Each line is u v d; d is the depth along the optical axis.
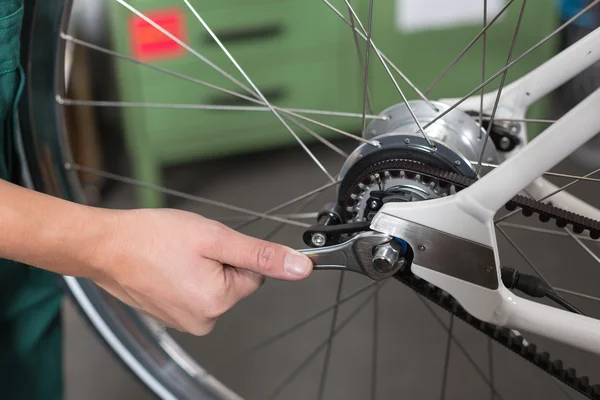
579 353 1.18
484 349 1.22
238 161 1.76
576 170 1.62
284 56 1.61
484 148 0.67
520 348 0.71
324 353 1.24
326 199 1.59
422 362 1.21
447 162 0.65
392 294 1.36
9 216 0.56
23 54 0.81
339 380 1.18
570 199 0.76
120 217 0.60
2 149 0.76
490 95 0.76
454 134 0.71
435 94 1.68
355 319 1.31
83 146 1.60
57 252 0.58
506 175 0.58
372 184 0.67
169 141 1.61
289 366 1.22
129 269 0.60
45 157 0.88
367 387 1.16
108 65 1.54
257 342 1.27
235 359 1.23
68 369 1.22
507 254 1.39
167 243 0.59
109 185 1.65
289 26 1.58
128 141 1.59
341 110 1.69
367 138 0.75
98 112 1.59
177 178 1.72
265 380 1.19
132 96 1.54
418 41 1.63
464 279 0.62
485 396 1.13
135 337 0.99
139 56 1.50
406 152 0.66
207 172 1.73
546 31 1.64
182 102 1.58
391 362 1.21
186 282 0.59
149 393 1.00
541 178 0.78
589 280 1.33
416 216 0.61
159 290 0.60
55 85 0.85
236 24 1.54
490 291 0.62
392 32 1.61
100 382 1.20
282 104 1.66
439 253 0.62
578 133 0.56
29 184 0.87
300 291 1.38
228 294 0.61
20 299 0.82
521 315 0.63
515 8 1.61
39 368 0.87
